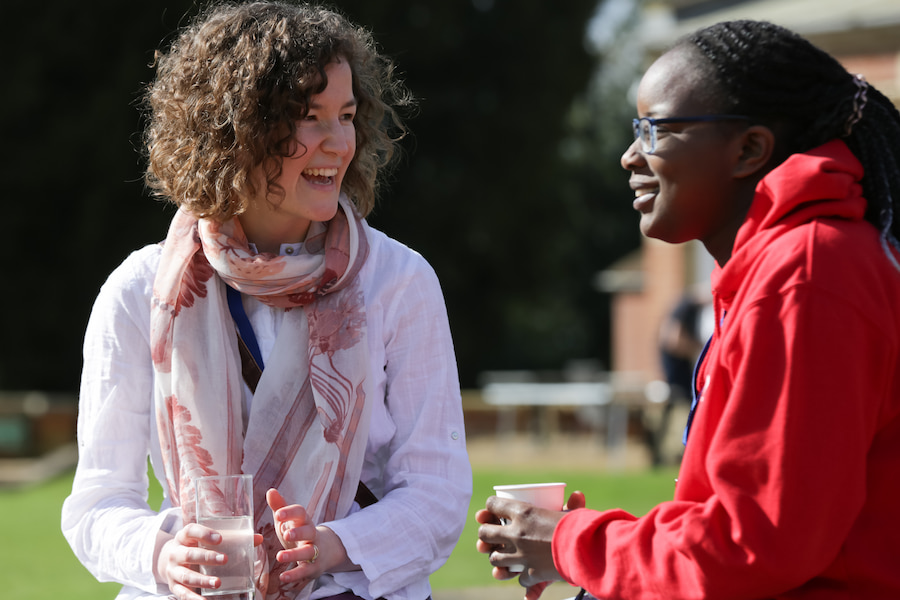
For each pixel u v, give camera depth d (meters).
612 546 2.88
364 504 3.66
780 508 2.58
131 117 25.83
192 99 3.59
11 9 25.77
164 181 3.73
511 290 32.16
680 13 24.72
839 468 2.57
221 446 3.50
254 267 3.54
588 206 55.88
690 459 2.84
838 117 2.93
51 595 7.14
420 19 27.56
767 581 2.61
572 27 29.61
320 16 3.69
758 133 2.94
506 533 3.19
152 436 3.65
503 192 29.94
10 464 18.16
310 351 3.57
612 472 15.38
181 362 3.53
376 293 3.72
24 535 9.77
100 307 3.70
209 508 3.13
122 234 26.72
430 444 3.69
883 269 2.73
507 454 21.14
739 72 2.95
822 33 21.56
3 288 27.44
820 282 2.64
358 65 3.92
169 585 3.27
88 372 3.67
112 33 26.19
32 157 26.25
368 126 4.00
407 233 29.48
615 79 58.00
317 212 3.59
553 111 29.70
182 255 3.62
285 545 3.31
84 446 3.63
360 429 3.55
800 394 2.60
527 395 24.03
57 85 26.88
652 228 3.10
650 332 25.16
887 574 2.68
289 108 3.47
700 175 2.99
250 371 3.62
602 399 20.36
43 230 27.50
